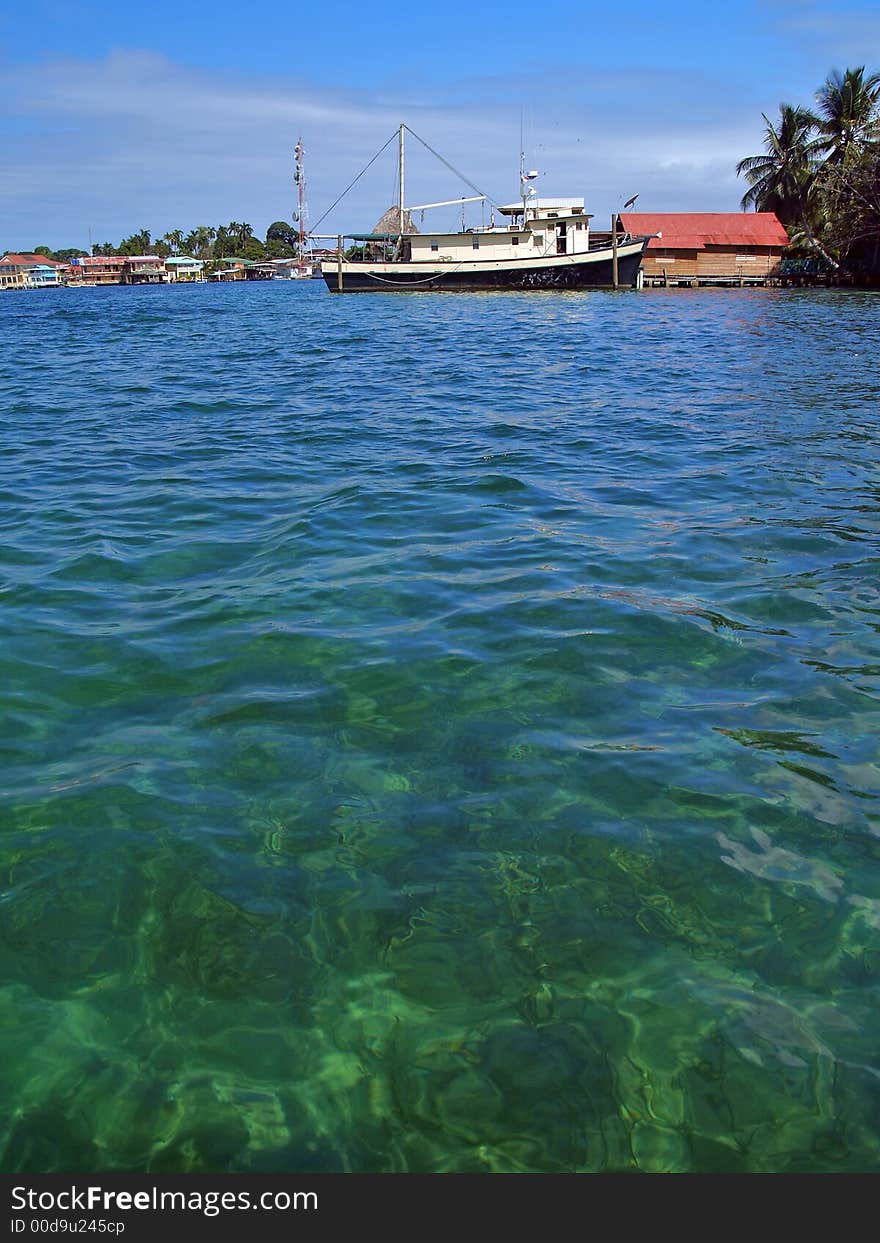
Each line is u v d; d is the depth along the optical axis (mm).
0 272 160500
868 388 15758
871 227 54688
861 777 4219
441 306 47625
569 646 5562
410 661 5367
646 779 4211
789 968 3168
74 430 13078
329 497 9086
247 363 22219
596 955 3225
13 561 7176
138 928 3336
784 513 8344
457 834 3842
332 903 3457
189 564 7121
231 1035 2924
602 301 49125
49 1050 2873
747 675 5199
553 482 9664
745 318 34688
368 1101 2725
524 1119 2672
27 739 4543
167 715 4773
